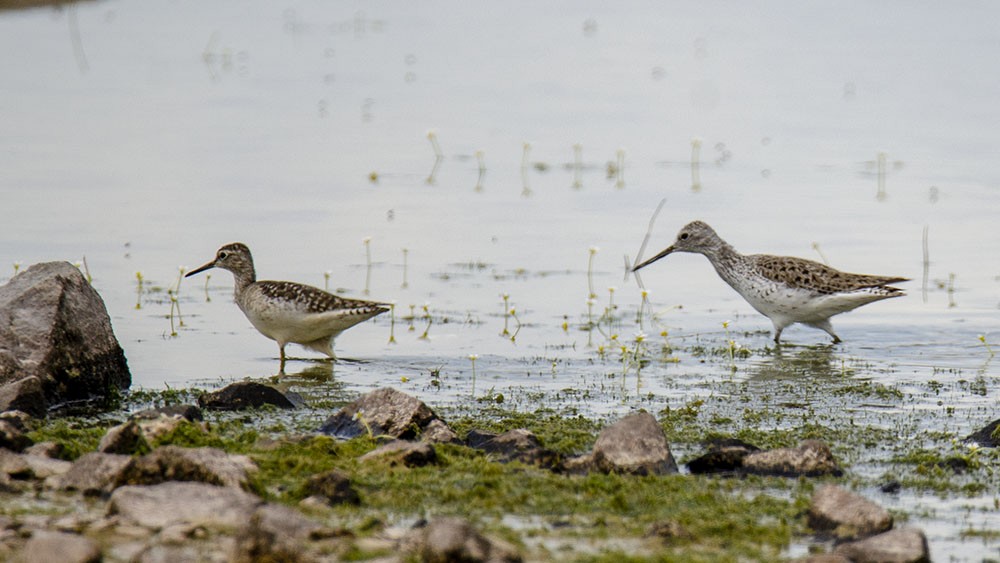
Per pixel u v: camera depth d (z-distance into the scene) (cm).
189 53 3509
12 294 1273
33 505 835
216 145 2617
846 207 2272
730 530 834
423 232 2089
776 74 3431
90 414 1196
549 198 2339
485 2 4450
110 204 2155
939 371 1423
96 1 4012
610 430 990
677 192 2383
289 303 1418
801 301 1588
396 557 735
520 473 951
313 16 4122
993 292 1806
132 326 1589
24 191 2214
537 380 1371
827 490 867
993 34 3922
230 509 799
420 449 970
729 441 1065
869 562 770
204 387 1323
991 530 874
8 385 1163
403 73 3384
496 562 725
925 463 1032
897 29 4016
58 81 3141
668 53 3694
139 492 815
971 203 2303
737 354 1515
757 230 2109
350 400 1261
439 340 1554
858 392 1317
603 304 1750
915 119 2970
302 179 2394
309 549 747
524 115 2988
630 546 800
